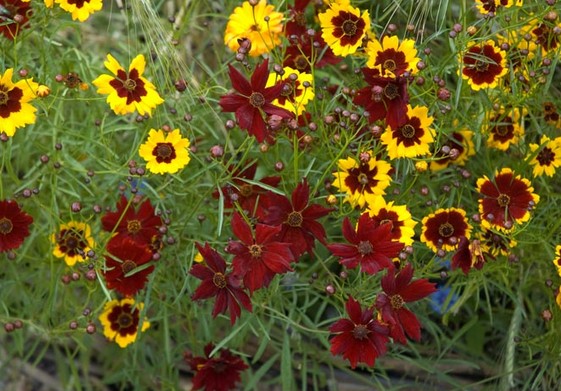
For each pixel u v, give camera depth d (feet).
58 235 1.36
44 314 1.43
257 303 1.31
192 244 1.33
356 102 1.20
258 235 1.14
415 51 1.23
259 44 1.36
